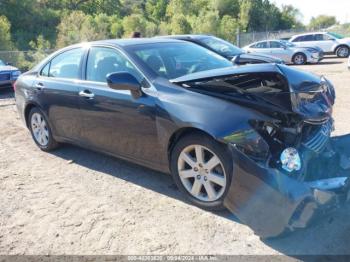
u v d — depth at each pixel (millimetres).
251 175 3211
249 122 3312
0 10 57594
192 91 3775
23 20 58906
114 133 4457
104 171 4938
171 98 3824
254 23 77625
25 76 5910
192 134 3682
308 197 3018
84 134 4914
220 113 3465
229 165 3430
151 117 3965
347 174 3430
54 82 5211
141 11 93312
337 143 3971
